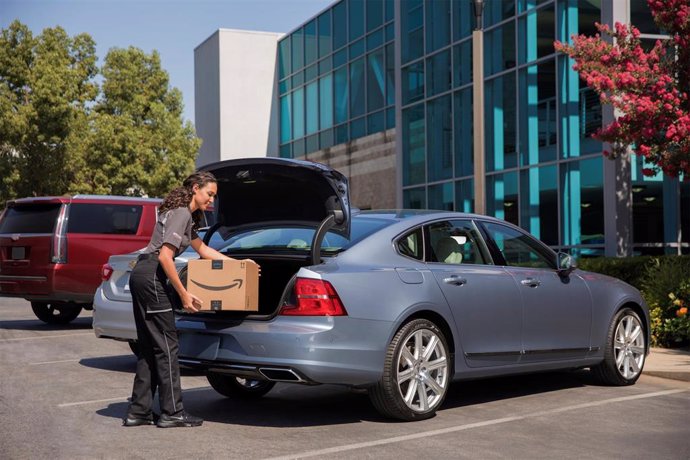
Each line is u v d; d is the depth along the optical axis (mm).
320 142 33625
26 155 34156
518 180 20422
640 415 6781
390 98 28141
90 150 36469
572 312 7816
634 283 12703
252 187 6871
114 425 6320
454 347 6777
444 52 23750
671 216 17203
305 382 6051
